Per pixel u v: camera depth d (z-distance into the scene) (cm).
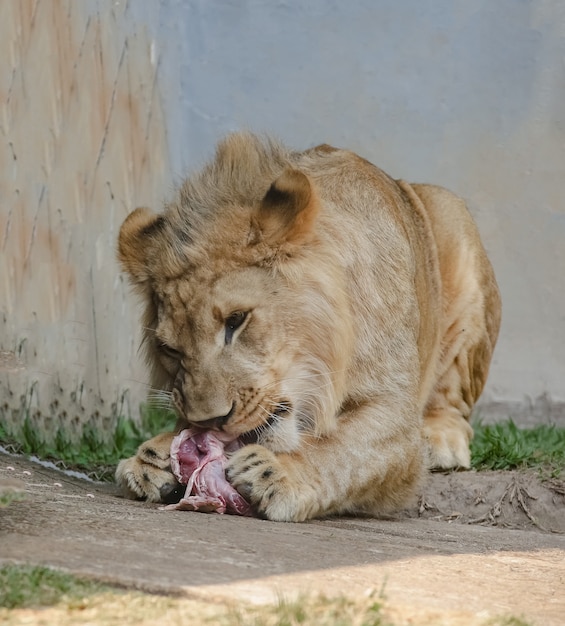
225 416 830
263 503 826
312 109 1727
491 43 1711
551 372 1692
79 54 1336
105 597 509
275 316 853
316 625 483
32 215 1238
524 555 775
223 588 534
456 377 1261
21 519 670
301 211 855
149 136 1512
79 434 1257
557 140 1697
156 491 859
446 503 1116
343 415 915
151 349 928
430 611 530
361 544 739
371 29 1723
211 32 1712
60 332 1273
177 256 867
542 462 1195
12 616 479
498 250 1714
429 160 1722
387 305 932
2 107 1199
